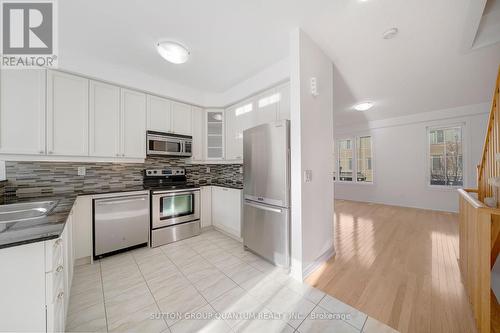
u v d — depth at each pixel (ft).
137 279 6.19
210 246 8.75
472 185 13.50
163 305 5.06
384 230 10.82
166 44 6.63
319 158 7.09
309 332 4.22
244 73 9.13
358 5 5.19
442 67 8.36
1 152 6.11
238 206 9.25
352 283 5.98
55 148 7.00
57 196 6.65
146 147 9.19
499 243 4.99
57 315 3.51
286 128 6.55
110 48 7.16
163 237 8.91
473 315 4.63
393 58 7.70
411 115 16.02
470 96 11.94
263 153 7.31
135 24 5.96
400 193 16.79
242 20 5.80
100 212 7.39
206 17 5.69
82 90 7.60
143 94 9.22
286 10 5.39
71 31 6.23
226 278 6.26
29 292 2.92
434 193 15.20
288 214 6.60
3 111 6.16
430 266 6.92
